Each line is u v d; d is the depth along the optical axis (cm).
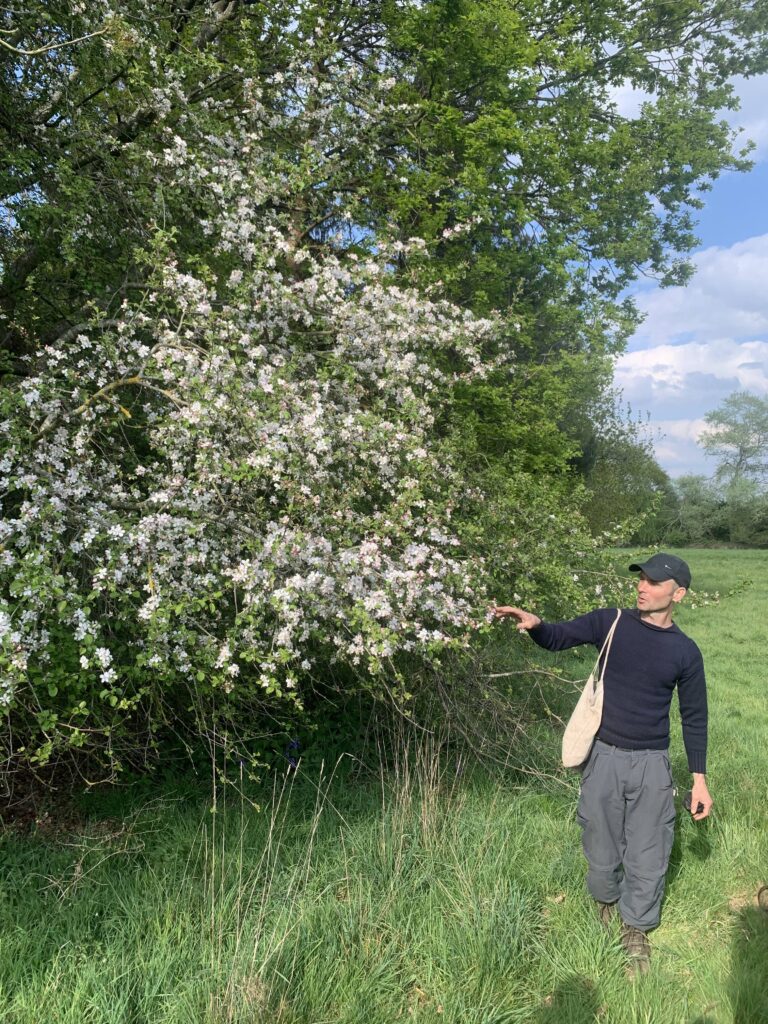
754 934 295
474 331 516
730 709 662
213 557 349
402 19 882
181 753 434
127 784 391
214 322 398
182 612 321
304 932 262
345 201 632
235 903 278
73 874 304
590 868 297
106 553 319
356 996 238
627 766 288
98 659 273
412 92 871
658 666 287
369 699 495
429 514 412
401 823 343
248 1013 219
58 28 461
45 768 408
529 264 924
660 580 288
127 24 445
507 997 249
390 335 458
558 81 1127
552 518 491
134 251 407
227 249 462
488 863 326
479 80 909
